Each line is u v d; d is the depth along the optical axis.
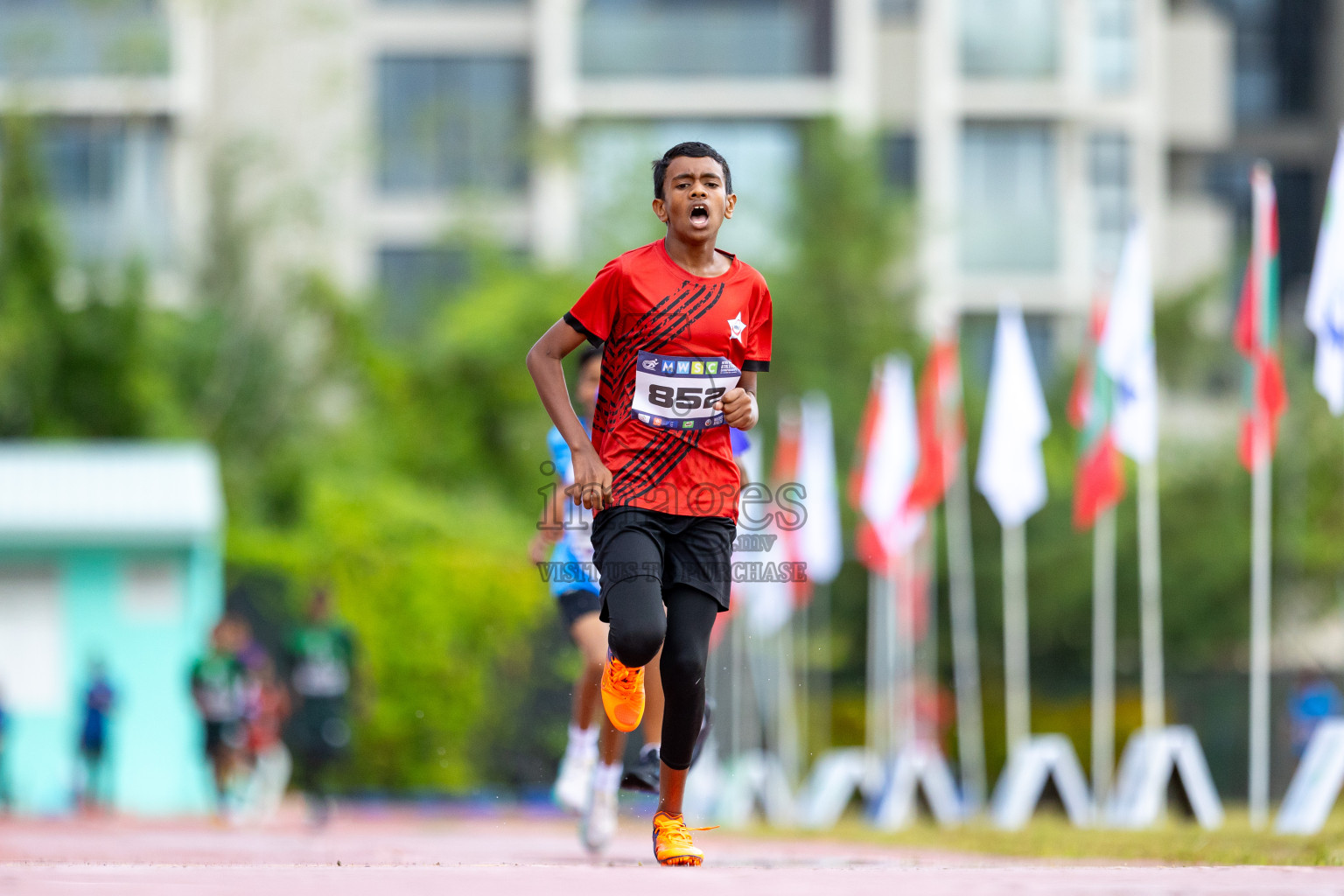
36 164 100.62
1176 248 140.00
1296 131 150.75
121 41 116.31
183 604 71.19
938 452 64.44
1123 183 139.25
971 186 135.25
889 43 133.12
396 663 75.81
